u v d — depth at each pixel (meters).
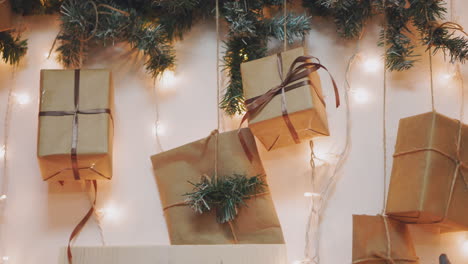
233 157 1.36
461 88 1.50
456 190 1.28
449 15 1.56
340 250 1.38
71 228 1.41
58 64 1.54
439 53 1.54
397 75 1.51
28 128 1.48
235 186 1.29
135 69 1.54
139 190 1.44
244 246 1.23
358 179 1.43
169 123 1.50
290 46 1.54
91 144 1.29
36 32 1.56
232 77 1.46
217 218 1.32
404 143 1.34
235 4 1.43
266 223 1.33
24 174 1.45
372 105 1.49
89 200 1.43
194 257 1.23
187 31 1.57
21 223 1.41
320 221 1.40
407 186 1.28
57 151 1.28
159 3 1.46
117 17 1.43
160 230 1.40
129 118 1.50
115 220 1.42
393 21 1.50
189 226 1.34
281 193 1.42
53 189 1.44
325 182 1.43
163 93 1.52
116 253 1.24
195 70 1.54
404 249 1.28
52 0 1.52
